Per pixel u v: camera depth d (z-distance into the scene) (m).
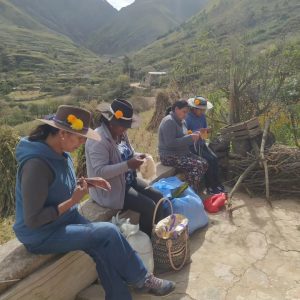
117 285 3.04
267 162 5.61
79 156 6.87
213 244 4.29
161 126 5.36
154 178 5.05
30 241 2.88
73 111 2.72
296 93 7.88
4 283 2.80
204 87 9.45
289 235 4.45
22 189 2.61
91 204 3.97
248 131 5.79
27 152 2.64
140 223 3.99
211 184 5.57
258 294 3.47
